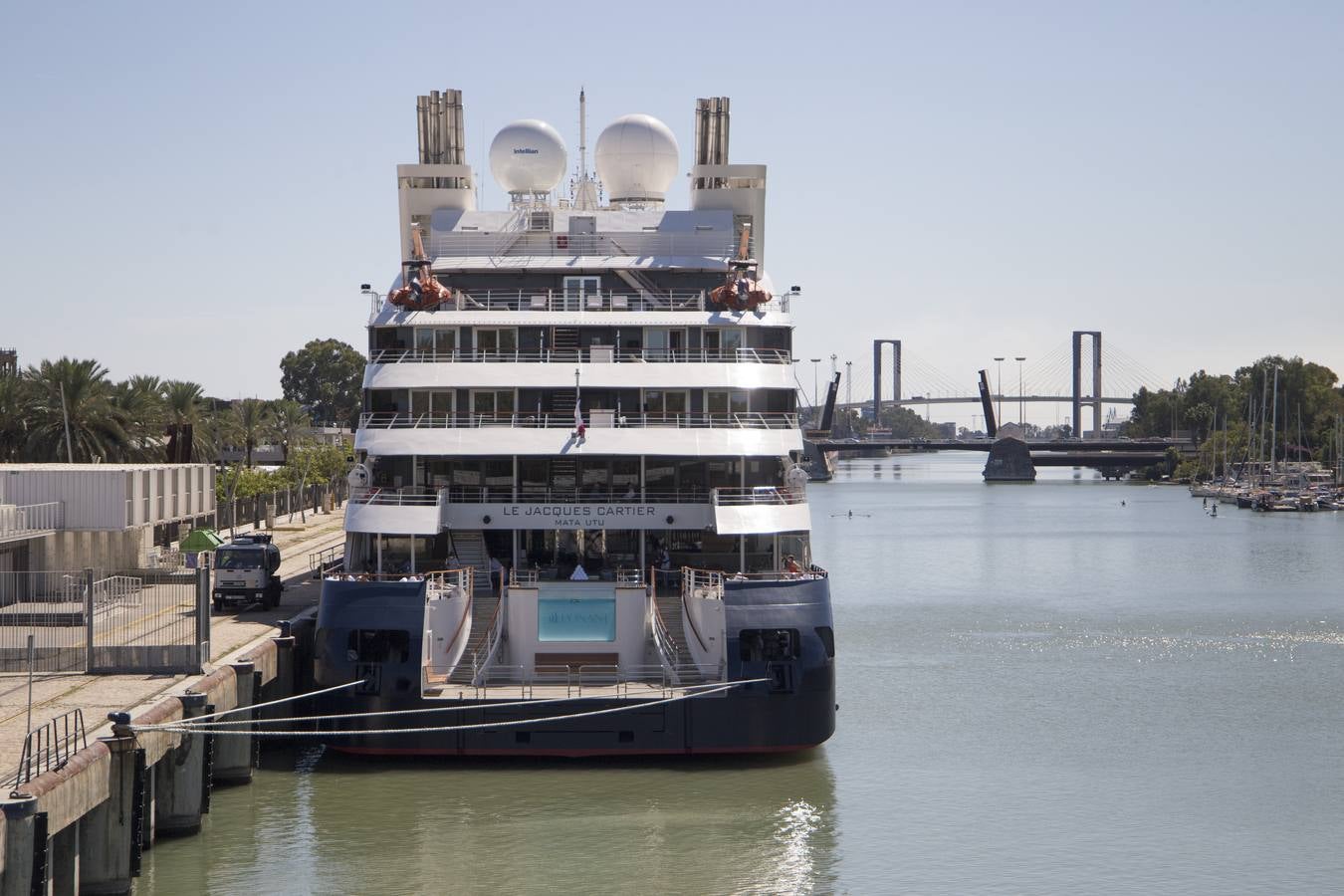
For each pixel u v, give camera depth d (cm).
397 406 5500
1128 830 4494
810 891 3897
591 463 5412
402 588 4647
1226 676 7256
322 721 4688
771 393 5525
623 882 3912
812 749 4881
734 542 5428
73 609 6106
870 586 11512
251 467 13762
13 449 9725
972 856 4212
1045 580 11944
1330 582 11631
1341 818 4634
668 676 4797
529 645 4956
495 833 4222
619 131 7131
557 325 5544
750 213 6612
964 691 6800
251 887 3834
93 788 3488
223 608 6669
